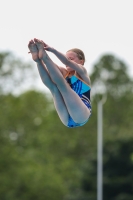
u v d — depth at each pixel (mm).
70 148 183000
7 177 137000
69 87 29672
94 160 134875
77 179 157625
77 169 167875
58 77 29219
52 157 167000
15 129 150750
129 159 131000
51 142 179500
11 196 136875
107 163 132250
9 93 154875
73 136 182125
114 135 175000
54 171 152875
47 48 28859
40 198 139500
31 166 143750
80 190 136500
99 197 98938
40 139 160875
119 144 132250
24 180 138000
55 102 30625
